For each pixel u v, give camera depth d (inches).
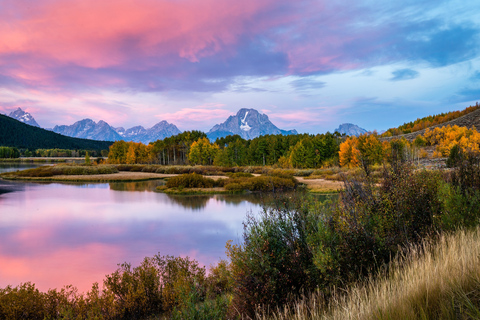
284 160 2933.1
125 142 4507.9
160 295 300.0
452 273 112.6
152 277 314.7
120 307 282.7
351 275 147.2
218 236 667.4
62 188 1662.2
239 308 170.6
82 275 453.4
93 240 653.3
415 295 102.2
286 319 138.6
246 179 1753.2
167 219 864.9
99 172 2667.3
